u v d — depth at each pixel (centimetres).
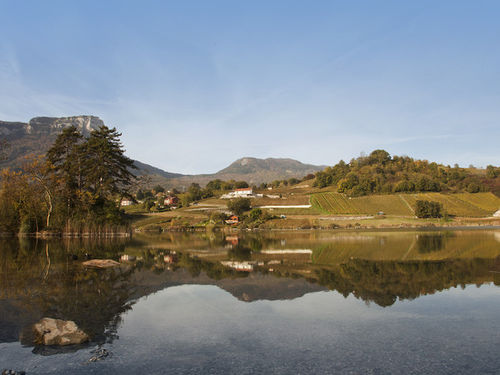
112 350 877
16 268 2316
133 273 2133
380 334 1006
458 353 859
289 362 801
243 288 1691
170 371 749
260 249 3809
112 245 4397
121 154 6812
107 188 6362
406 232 7112
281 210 12519
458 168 18988
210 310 1285
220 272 2183
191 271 2225
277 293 1579
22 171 6372
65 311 1255
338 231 8131
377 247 3838
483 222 10088
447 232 6900
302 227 9644
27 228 6234
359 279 1906
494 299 1426
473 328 1059
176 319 1166
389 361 807
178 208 15238
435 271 2152
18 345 910
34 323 1102
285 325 1098
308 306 1341
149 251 3603
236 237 6494
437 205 11012
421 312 1244
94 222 6194
